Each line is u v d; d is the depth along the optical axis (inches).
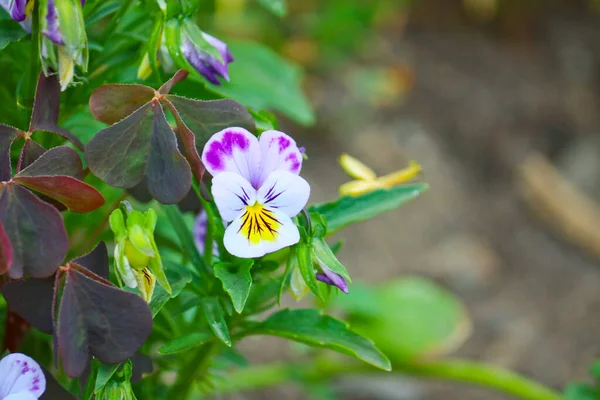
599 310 35.6
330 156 38.4
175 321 17.0
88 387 14.9
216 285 15.9
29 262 14.2
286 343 32.5
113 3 16.0
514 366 33.1
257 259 15.5
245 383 25.8
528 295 36.0
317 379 26.9
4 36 15.4
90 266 14.7
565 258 37.9
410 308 28.2
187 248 16.2
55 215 14.2
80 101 16.1
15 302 14.8
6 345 16.6
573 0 48.8
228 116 14.9
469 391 32.0
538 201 39.2
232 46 21.2
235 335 16.3
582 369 33.1
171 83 14.8
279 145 14.9
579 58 46.2
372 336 27.3
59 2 14.4
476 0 46.6
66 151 14.6
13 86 16.5
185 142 14.7
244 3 37.5
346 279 15.0
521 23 46.8
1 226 13.8
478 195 39.7
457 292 35.5
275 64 21.3
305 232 14.9
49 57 14.7
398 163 38.9
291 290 15.2
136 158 14.6
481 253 37.0
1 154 14.6
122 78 16.3
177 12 15.0
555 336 34.4
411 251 36.5
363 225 37.0
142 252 14.4
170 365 17.3
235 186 14.6
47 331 14.9
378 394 31.2
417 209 38.1
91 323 14.5
